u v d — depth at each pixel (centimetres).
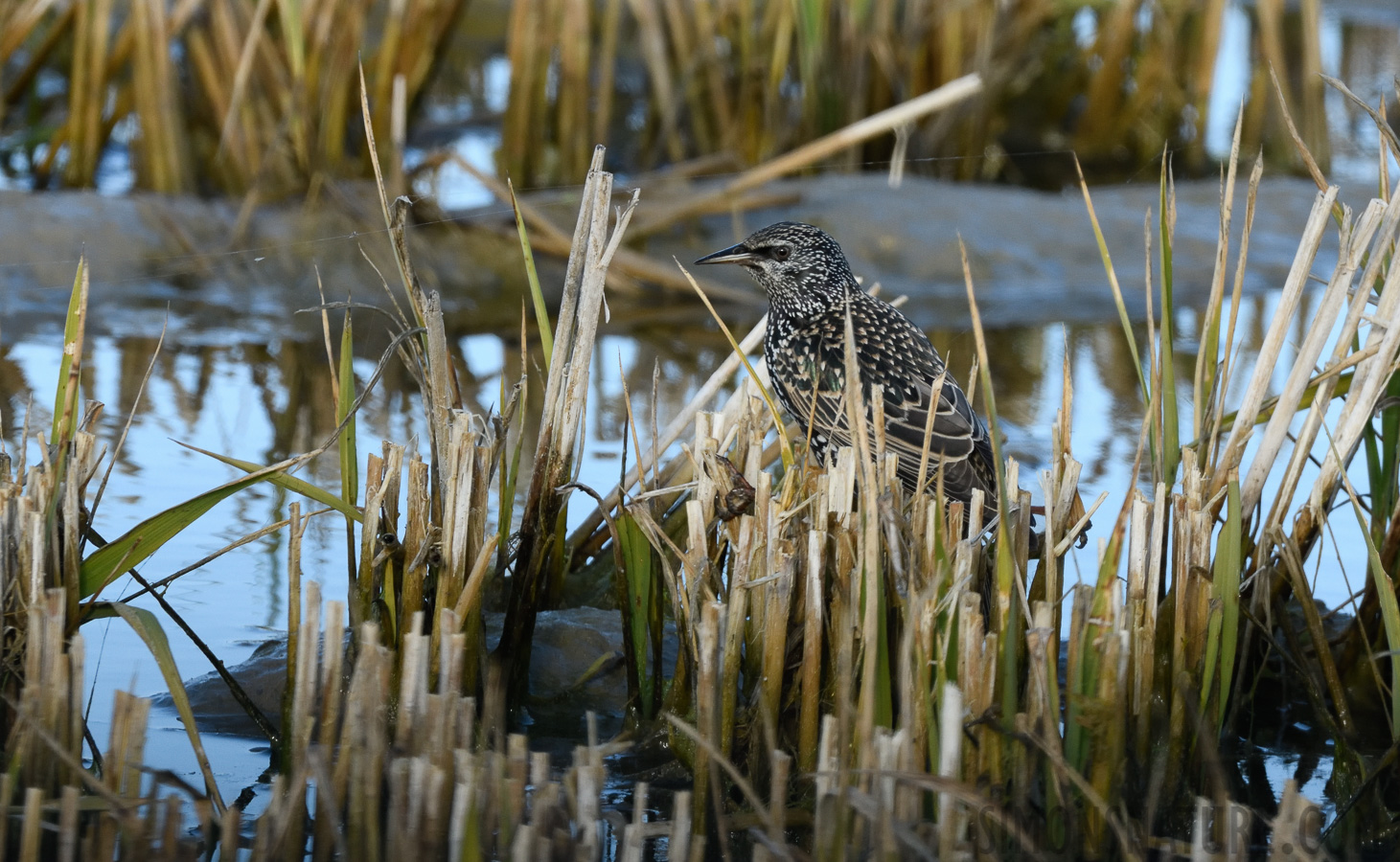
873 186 1650
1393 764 638
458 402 715
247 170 1523
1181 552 619
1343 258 646
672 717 550
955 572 568
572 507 946
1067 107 2084
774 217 1574
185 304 1416
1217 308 671
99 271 1412
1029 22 1906
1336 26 2573
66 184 1608
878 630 546
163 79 1514
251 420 1118
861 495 570
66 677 568
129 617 586
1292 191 1758
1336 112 2212
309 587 577
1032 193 1706
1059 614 638
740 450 708
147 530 618
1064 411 641
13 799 559
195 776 629
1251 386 666
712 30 1692
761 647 632
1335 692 676
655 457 717
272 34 1525
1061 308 1538
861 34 1720
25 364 1209
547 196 1547
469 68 2269
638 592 673
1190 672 629
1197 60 2008
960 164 1858
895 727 603
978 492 604
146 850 542
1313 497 709
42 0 1627
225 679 654
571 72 1639
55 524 598
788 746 631
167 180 1541
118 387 1177
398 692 658
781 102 1727
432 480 678
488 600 773
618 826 571
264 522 911
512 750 552
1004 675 570
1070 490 642
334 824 543
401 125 1441
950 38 1800
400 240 667
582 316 675
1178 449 655
